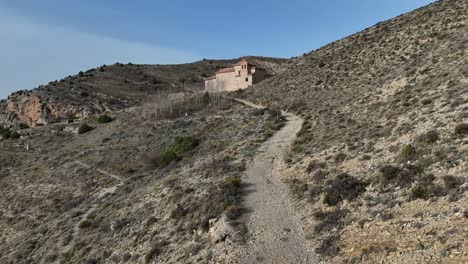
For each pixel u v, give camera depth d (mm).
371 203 29266
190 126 83750
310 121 63125
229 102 97000
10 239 56844
